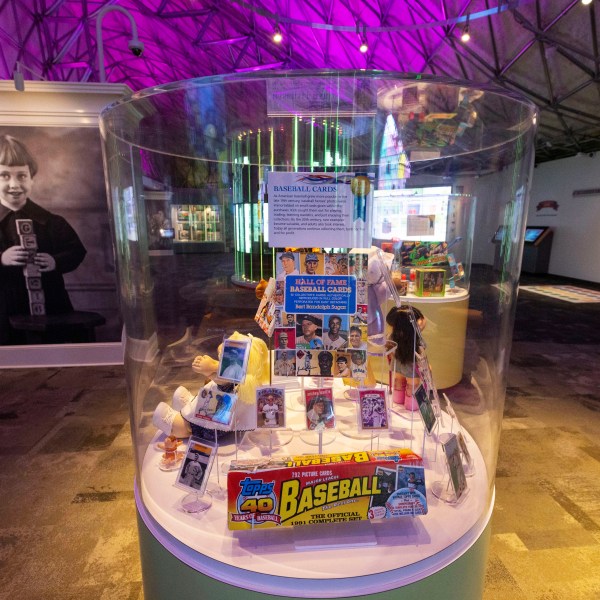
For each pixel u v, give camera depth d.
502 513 2.17
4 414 3.27
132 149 1.46
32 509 2.17
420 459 1.03
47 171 4.02
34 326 4.28
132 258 1.49
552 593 1.70
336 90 1.16
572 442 2.87
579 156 10.84
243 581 0.94
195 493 1.16
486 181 2.56
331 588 0.92
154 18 11.23
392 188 2.52
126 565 1.83
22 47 10.49
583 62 6.42
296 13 8.79
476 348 2.70
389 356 1.58
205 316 2.71
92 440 2.86
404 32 7.86
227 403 1.19
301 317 1.13
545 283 10.38
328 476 0.99
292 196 1.03
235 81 1.12
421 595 0.97
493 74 7.74
